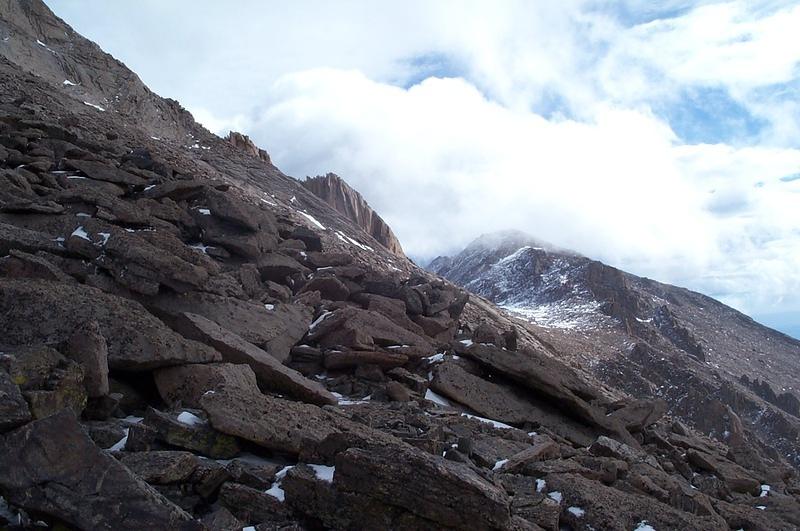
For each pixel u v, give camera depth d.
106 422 8.73
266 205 38.38
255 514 7.48
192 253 14.84
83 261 12.82
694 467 15.40
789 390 130.38
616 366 84.25
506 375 15.62
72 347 8.62
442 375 14.97
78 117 32.97
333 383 14.11
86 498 6.02
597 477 10.83
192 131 56.09
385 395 13.75
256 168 55.69
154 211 17.72
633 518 9.30
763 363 154.25
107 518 5.96
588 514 9.03
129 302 10.66
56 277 11.59
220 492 7.63
